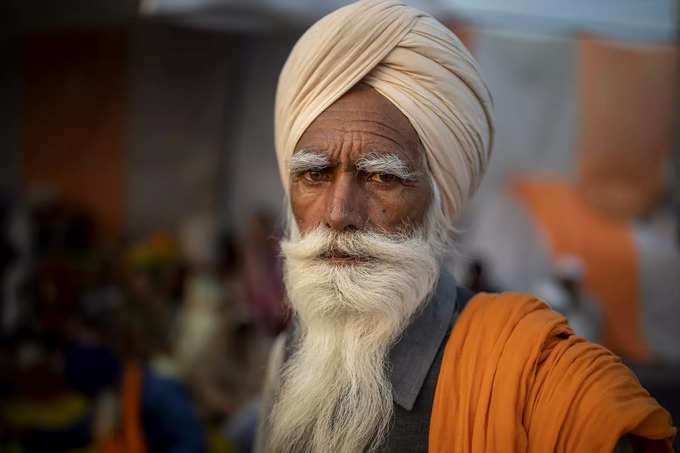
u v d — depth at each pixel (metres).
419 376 1.17
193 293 4.18
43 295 2.87
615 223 5.32
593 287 4.97
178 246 5.18
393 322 1.18
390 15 1.20
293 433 1.26
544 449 0.99
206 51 5.77
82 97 5.91
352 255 1.18
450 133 1.21
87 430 2.62
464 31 4.97
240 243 5.28
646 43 5.31
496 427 1.02
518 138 5.30
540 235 5.09
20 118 6.04
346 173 1.18
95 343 2.42
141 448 2.28
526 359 1.05
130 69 5.79
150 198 5.86
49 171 6.02
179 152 5.86
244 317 3.97
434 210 1.25
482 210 5.33
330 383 1.22
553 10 5.01
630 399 0.99
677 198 5.43
